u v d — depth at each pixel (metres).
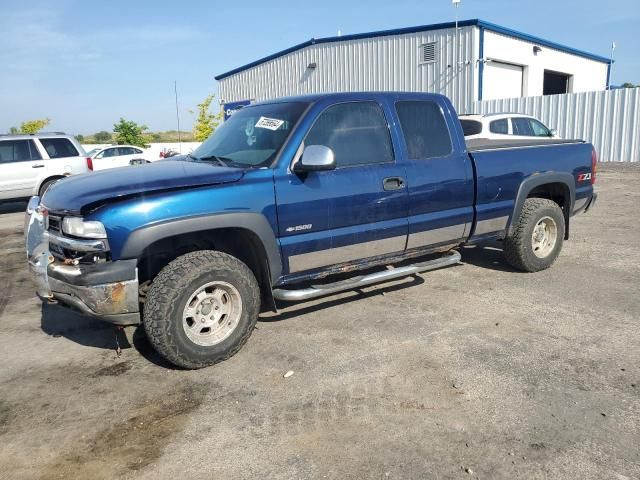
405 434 2.97
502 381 3.53
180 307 3.63
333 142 4.31
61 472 2.75
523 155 5.52
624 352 3.93
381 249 4.64
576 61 28.34
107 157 20.77
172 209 3.56
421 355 3.94
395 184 4.56
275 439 2.97
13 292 6.00
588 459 2.72
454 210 5.03
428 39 21.33
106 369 3.91
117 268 3.46
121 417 3.25
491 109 20.66
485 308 4.89
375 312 4.85
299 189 4.05
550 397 3.32
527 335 4.27
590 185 6.24
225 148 4.57
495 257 6.68
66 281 3.59
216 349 3.80
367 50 23.11
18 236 9.66
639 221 8.85
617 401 3.26
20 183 12.64
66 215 3.59
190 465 2.77
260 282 4.30
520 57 22.88
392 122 4.64
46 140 13.11
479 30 20.20
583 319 4.58
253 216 3.84
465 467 2.68
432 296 5.25
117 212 3.45
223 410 3.29
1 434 3.11
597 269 6.07
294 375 3.70
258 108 4.87
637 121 17.98
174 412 3.28
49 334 4.66
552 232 5.95
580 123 19.22
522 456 2.76
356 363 3.85
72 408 3.38
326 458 2.79
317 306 5.04
